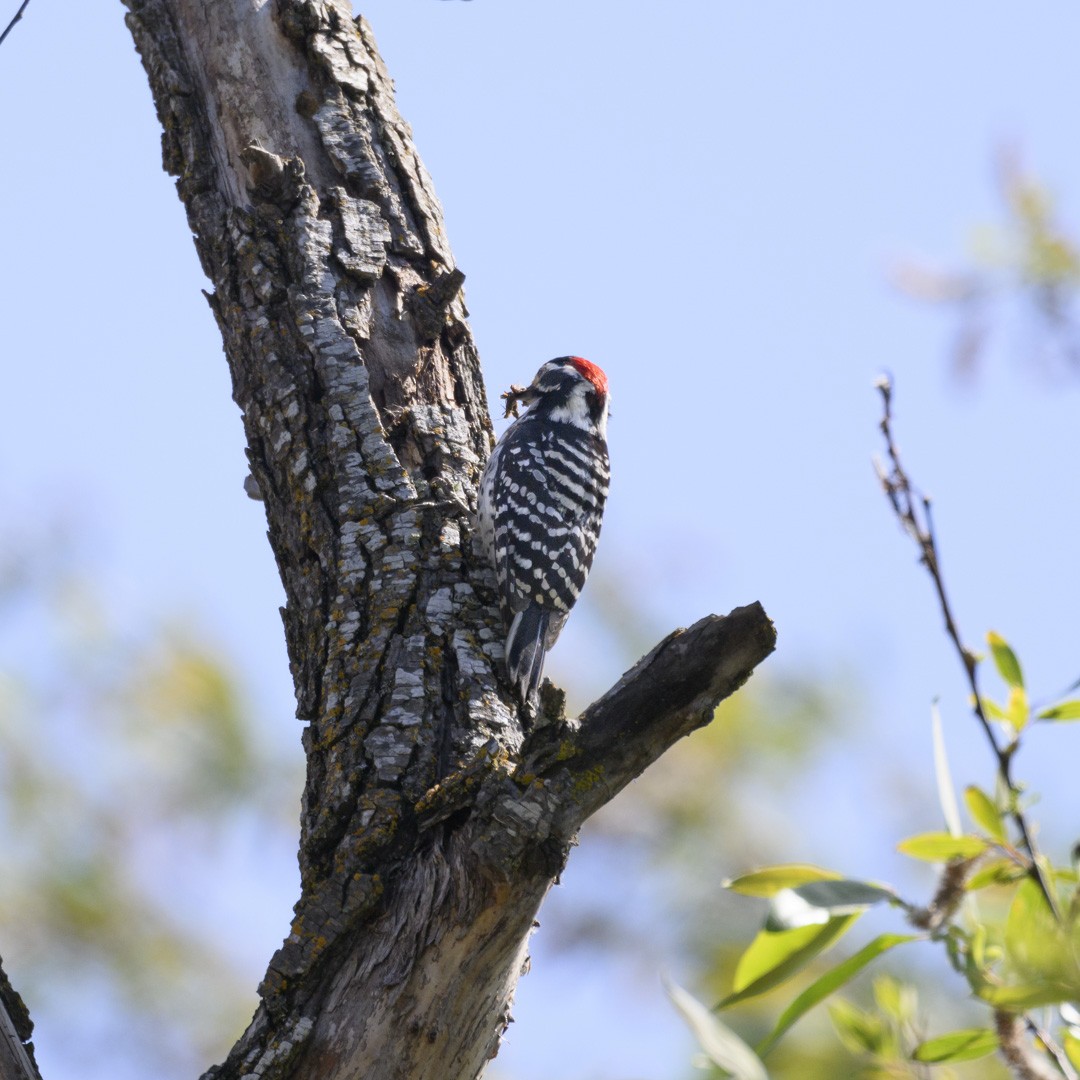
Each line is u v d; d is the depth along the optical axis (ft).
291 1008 20.76
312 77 30.73
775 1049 18.65
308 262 28.84
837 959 20.89
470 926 20.42
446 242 30.78
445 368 29.66
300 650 26.35
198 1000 26.76
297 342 28.30
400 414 28.37
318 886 21.85
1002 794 15.70
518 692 25.68
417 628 25.23
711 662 20.12
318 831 22.48
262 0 30.83
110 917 26.58
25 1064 20.36
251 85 30.32
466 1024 20.62
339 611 25.67
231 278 29.19
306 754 24.90
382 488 26.96
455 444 28.53
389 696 24.06
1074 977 12.96
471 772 21.20
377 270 29.17
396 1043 20.30
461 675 24.73
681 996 13.23
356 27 31.73
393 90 31.86
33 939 26.40
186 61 30.89
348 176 30.01
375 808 22.12
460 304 30.40
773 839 24.79
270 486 27.86
